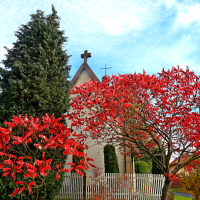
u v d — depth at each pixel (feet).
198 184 23.80
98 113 16.40
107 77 17.10
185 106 16.02
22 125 10.93
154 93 15.56
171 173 16.53
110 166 32.86
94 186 28.76
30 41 27.14
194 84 14.73
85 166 11.51
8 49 27.84
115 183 29.55
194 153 15.03
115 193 28.84
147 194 29.66
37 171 10.06
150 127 16.80
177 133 17.21
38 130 11.43
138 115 17.78
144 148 18.51
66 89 29.81
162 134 18.04
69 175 31.14
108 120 16.40
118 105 15.19
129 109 17.13
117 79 16.71
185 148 15.78
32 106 23.77
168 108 15.24
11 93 23.49
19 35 28.55
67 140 11.94
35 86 24.02
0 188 17.02
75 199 29.68
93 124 16.61
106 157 33.60
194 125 14.23
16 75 25.96
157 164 17.39
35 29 28.12
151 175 30.60
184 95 15.30
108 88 15.97
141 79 15.30
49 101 25.77
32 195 18.15
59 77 28.53
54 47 28.81
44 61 26.43
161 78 16.99
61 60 30.86
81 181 30.45
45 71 25.71
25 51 26.04
